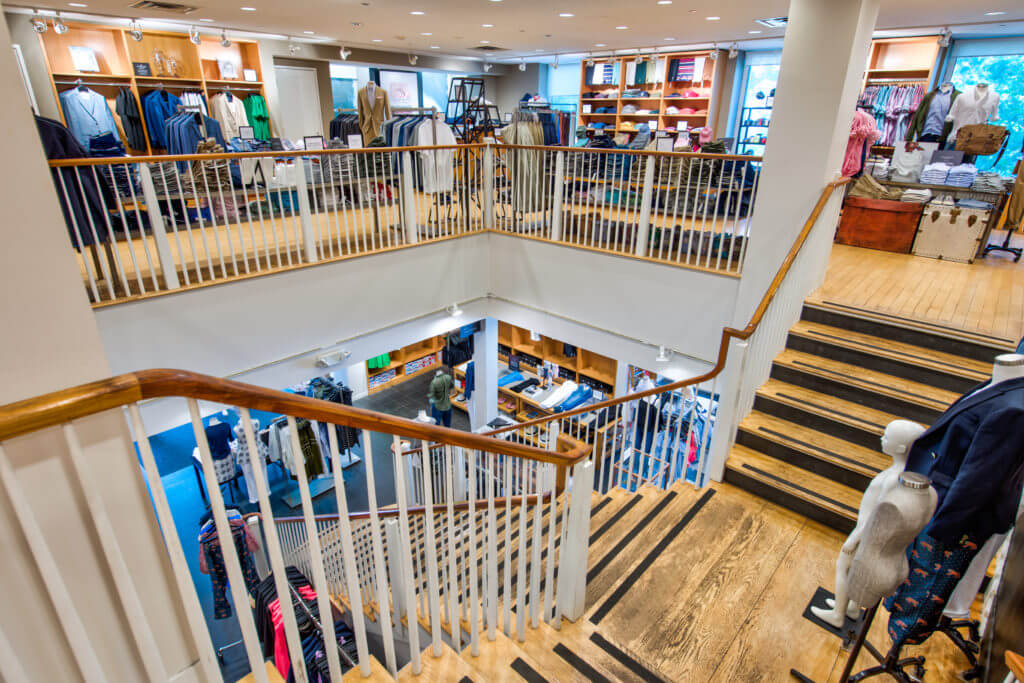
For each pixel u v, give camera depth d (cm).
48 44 700
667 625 270
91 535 114
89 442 108
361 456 797
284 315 529
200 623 121
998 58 787
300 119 1030
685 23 709
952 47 813
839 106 400
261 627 336
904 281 514
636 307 592
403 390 1039
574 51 1088
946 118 685
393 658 176
